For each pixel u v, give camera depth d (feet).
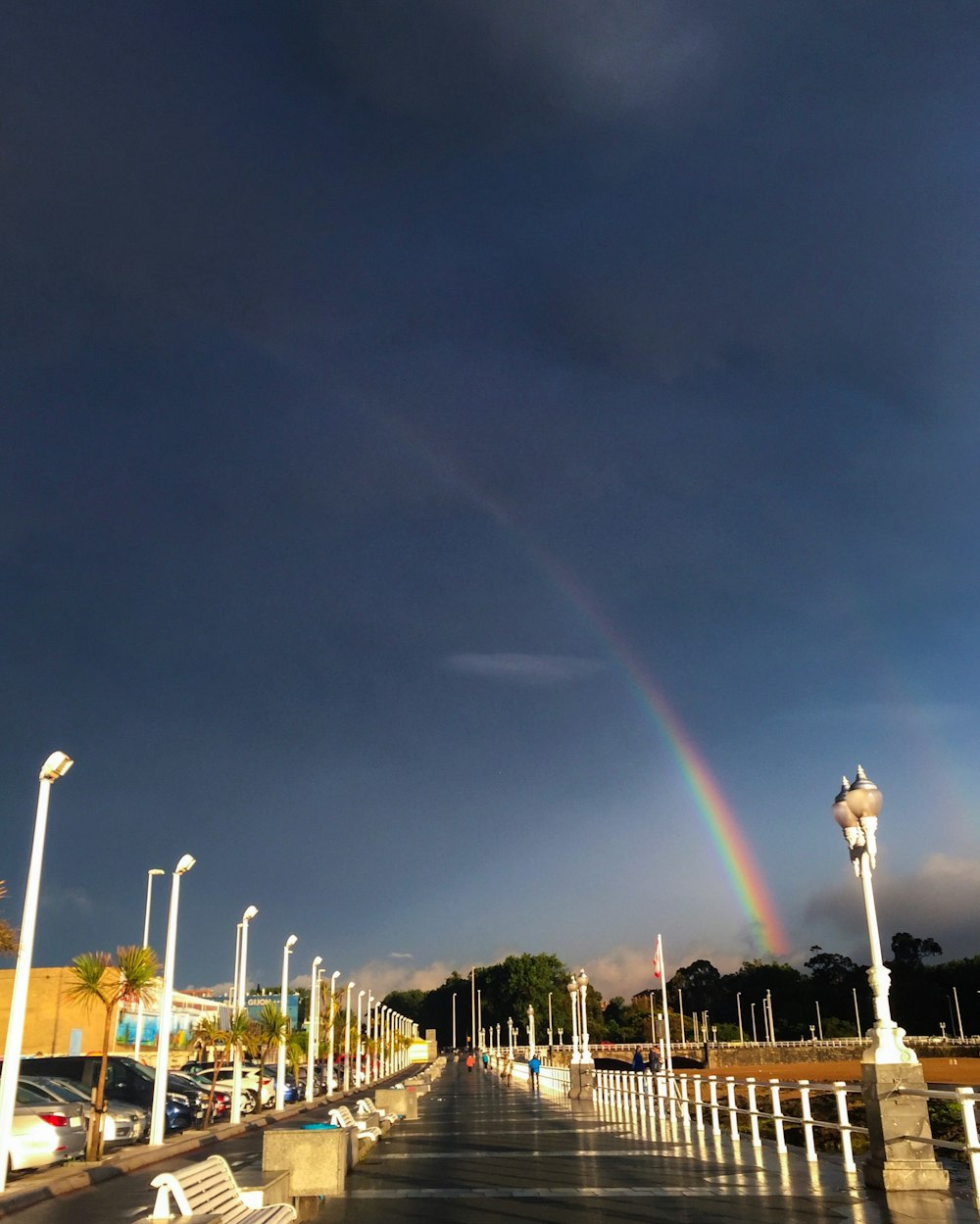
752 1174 57.88
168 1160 76.28
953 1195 48.65
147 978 75.46
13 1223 46.93
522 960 629.51
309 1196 48.93
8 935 80.02
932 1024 536.01
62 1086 78.59
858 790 54.34
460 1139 83.61
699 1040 541.34
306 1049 189.78
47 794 64.64
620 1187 53.83
